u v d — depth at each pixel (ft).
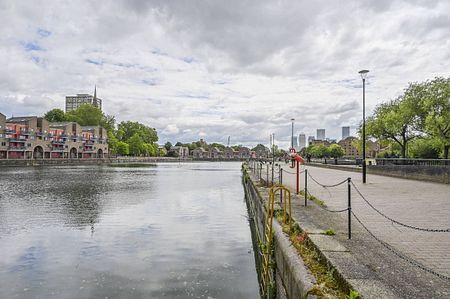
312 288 14.76
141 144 462.19
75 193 93.35
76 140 371.56
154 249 38.78
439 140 103.91
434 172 68.44
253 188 64.54
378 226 26.73
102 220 55.26
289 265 18.86
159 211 65.16
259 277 30.68
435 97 106.63
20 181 130.82
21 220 54.80
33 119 318.45
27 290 27.14
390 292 13.56
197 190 106.52
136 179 150.41
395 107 133.49
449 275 16.02
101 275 30.50
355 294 13.17
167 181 142.41
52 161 279.90
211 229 49.98
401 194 47.75
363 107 70.69
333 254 18.30
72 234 45.44
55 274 30.71
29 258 35.22
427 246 21.27
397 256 18.45
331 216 29.84
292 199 40.37
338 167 131.54
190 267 32.96
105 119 446.19
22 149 301.84
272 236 26.30
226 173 212.23
